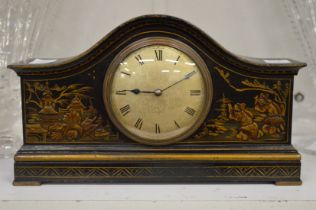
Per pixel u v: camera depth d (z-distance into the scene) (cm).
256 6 241
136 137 181
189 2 240
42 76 180
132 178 183
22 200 170
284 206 169
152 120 181
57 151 183
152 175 183
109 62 179
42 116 183
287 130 184
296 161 183
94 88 181
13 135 230
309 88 245
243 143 183
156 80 179
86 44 242
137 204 169
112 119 180
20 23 232
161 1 240
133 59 178
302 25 239
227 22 241
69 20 240
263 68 179
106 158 182
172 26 175
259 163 183
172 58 178
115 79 179
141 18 172
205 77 178
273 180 184
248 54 244
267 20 241
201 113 180
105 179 184
